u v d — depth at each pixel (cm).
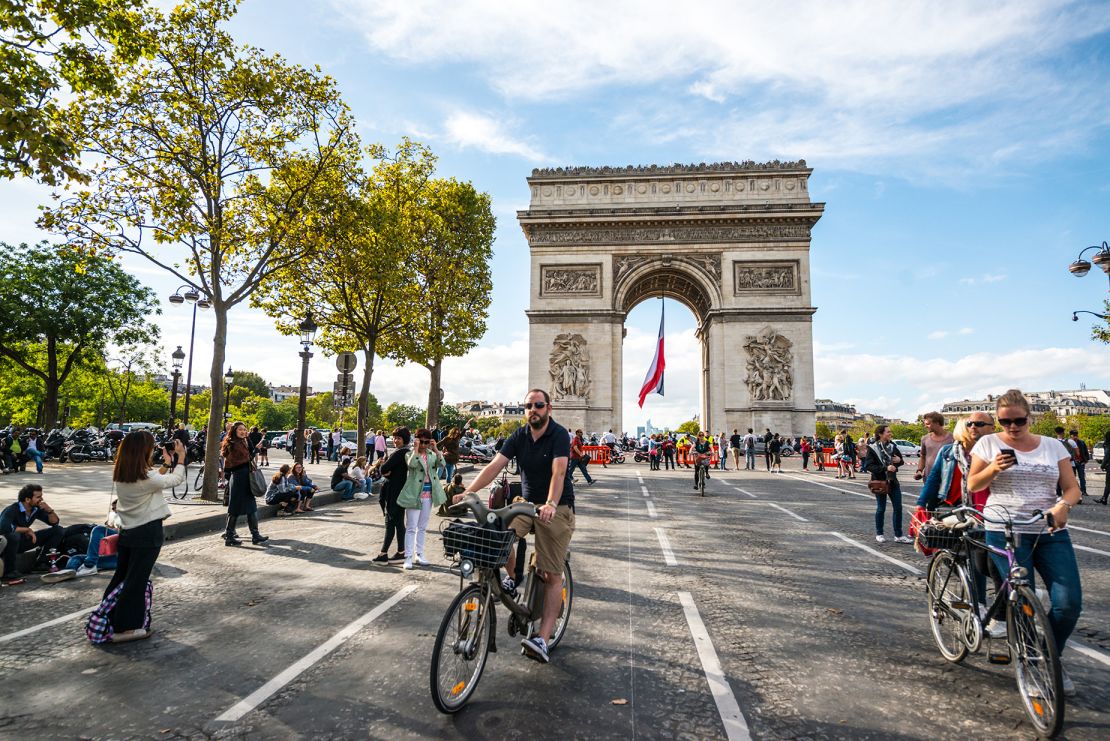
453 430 2095
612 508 1936
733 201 5397
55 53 1353
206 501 2002
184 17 1859
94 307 4809
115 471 734
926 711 543
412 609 851
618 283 5406
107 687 595
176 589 967
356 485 2406
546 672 624
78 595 957
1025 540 582
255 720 524
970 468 636
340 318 3266
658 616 812
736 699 563
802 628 767
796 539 1402
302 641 722
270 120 2064
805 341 5122
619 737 492
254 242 2138
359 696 569
